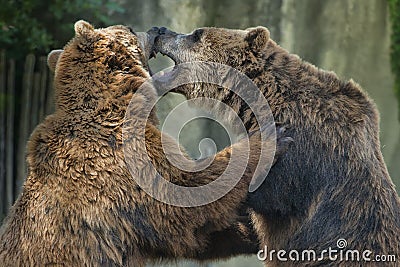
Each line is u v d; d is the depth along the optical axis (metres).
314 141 9.74
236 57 10.50
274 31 20.80
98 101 9.34
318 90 10.02
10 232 9.30
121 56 9.66
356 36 21.28
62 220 9.01
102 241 9.02
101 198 9.02
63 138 9.28
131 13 19.72
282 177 9.77
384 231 9.45
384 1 21.33
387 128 21.14
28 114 17.95
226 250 10.35
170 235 9.27
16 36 18.33
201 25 20.36
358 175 9.59
